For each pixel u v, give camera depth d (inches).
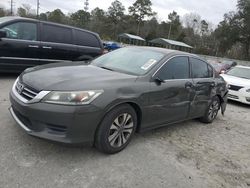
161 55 198.4
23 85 154.9
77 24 3590.1
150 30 3757.4
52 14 3548.2
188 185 145.3
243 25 2539.4
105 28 3757.4
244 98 385.1
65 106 139.4
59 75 158.9
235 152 200.7
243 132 253.4
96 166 147.6
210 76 249.3
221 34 2701.8
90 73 168.9
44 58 331.6
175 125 238.2
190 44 3580.2
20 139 163.3
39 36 325.1
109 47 1461.6
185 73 212.2
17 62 310.5
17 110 151.9
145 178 144.4
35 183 126.9
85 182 133.1
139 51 208.1
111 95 151.8
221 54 2955.2
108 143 157.1
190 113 222.7
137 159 162.1
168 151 180.5
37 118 141.8
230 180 158.7
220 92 261.3
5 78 321.1
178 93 198.4
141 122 176.1
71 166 144.1
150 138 196.9
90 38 380.2
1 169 133.3
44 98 140.9
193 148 193.5
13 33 305.3
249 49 2669.8
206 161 176.9
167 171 154.9
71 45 354.3
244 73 446.9
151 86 175.9
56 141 141.0
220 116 303.7
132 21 3791.8
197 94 223.0
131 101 162.1
